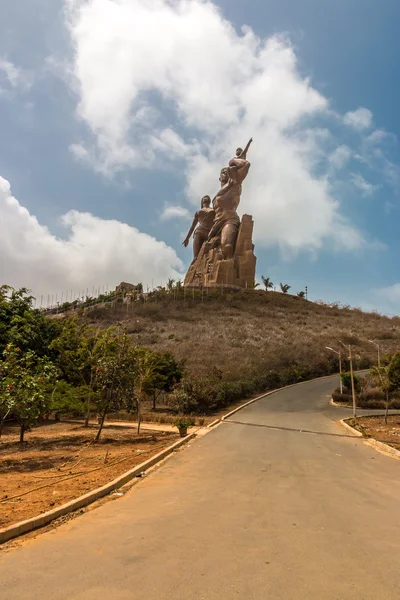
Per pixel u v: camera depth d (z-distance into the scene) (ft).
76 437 64.54
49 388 57.67
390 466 44.96
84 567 16.34
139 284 363.76
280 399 134.51
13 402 45.21
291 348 201.67
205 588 14.57
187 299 310.04
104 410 60.39
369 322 302.25
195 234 383.04
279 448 55.21
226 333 225.56
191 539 19.88
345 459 48.44
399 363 94.79
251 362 170.81
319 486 33.32
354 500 29.01
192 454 49.34
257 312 287.28
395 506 27.73
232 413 104.88
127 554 17.80
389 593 14.51
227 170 375.66
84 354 69.62
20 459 45.88
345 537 20.72
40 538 19.97
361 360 200.03
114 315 271.08
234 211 369.91
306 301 361.10
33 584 14.78
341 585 15.06
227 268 341.62
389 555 18.29
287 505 27.04
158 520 23.09
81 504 26.16
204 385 106.63
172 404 103.50
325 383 167.94
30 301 91.86
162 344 197.36
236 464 42.80
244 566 16.63
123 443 57.72
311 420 94.73
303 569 16.48
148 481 34.32
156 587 14.60
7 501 26.86
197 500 27.99
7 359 48.83
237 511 25.30
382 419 98.37
